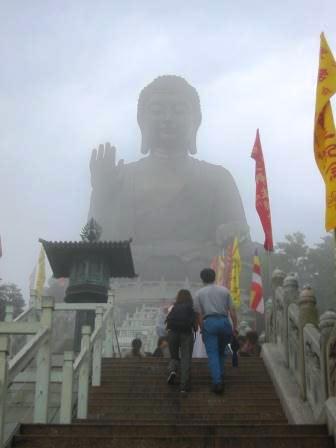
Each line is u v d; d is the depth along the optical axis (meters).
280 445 6.96
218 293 11.40
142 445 6.98
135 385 11.98
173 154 72.50
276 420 9.39
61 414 8.77
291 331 11.47
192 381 12.18
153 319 43.41
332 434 7.23
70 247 19.20
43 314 7.83
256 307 21.78
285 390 10.56
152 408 10.75
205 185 70.62
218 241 64.50
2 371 6.06
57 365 12.61
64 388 8.90
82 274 19.17
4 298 48.53
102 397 11.31
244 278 55.66
